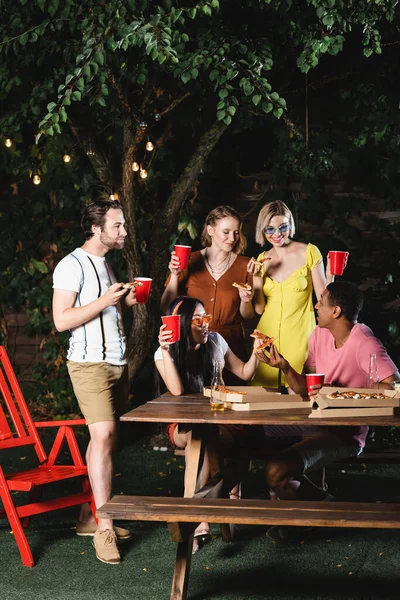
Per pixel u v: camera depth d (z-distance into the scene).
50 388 7.95
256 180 7.71
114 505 3.32
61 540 4.45
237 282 5.12
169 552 4.24
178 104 6.86
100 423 4.21
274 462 3.99
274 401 3.88
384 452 4.64
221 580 3.84
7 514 4.10
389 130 7.24
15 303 8.10
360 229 7.60
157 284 6.92
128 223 6.67
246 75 5.62
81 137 6.92
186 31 5.93
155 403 4.03
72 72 6.00
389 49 6.90
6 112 7.45
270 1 5.55
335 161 7.52
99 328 4.27
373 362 4.07
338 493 5.32
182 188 6.81
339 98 7.37
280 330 5.32
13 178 7.98
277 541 4.38
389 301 7.56
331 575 3.89
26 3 6.05
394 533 4.49
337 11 5.41
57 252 8.02
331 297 4.27
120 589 3.74
